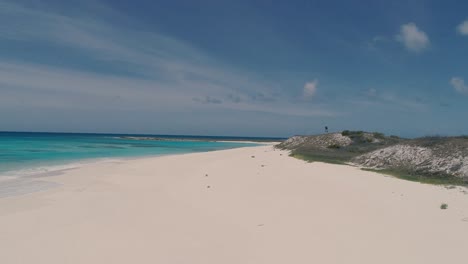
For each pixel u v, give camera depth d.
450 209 11.91
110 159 35.41
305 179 18.31
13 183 18.81
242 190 15.90
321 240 9.04
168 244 9.04
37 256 8.27
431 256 7.91
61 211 12.44
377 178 18.72
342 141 44.50
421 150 23.80
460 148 21.70
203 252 8.48
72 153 44.09
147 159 35.34
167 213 12.11
